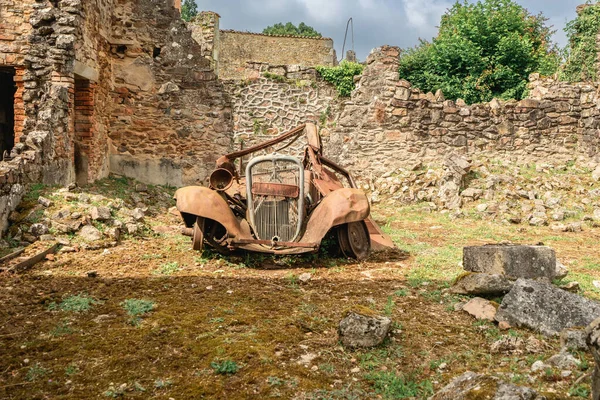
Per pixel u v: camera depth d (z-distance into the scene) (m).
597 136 12.89
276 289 5.54
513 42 17.81
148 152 12.68
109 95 12.34
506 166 12.81
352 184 8.02
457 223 10.05
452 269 6.34
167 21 12.73
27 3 9.78
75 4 9.76
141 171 12.64
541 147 13.56
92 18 10.81
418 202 11.77
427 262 6.68
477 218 10.49
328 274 6.16
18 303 4.92
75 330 4.34
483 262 5.46
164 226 8.56
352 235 6.80
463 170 11.87
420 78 18.33
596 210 10.44
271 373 3.59
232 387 3.44
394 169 13.22
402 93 13.30
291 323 4.51
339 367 3.77
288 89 13.59
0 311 4.70
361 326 4.09
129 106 12.58
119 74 12.48
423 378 3.60
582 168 12.81
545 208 10.75
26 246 6.63
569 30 16.00
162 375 3.61
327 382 3.54
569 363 3.55
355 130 13.44
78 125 10.70
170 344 4.07
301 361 3.83
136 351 3.96
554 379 3.37
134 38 12.55
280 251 6.55
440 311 4.89
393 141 13.36
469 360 3.84
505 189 11.50
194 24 18.95
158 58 12.73
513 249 5.34
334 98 13.83
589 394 3.08
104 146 11.99
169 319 4.55
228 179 7.14
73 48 9.66
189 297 5.21
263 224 6.69
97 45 11.26
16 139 9.89
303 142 13.57
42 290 5.31
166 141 12.78
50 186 8.38
